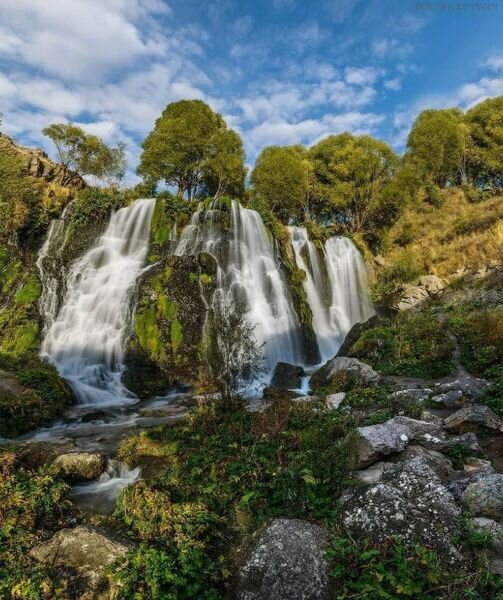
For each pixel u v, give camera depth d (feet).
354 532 14.39
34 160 85.51
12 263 63.05
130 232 68.54
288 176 101.55
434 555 12.75
